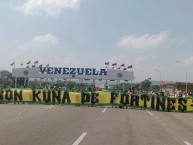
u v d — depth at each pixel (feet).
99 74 263.70
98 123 55.01
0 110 76.64
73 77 266.16
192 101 98.73
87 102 103.96
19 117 60.59
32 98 105.60
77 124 52.47
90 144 34.86
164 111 99.60
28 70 268.62
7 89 106.32
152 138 40.73
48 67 267.39
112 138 39.32
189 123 62.18
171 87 312.71
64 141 36.09
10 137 37.76
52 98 104.99
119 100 102.78
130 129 48.65
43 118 60.13
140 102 101.45
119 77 263.08
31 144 33.71
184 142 38.40
